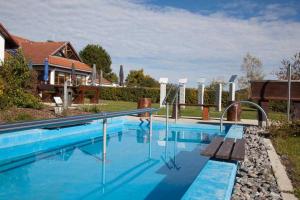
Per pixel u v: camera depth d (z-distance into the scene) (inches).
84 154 309.7
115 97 1391.5
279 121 412.2
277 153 279.1
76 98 887.7
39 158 287.4
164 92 703.1
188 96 1139.9
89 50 2539.4
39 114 476.1
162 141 401.1
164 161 284.5
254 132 394.9
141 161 282.5
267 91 455.5
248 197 160.4
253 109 871.7
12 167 253.0
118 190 198.2
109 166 260.1
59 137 379.6
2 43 780.6
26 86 575.5
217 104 777.6
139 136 438.3
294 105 449.1
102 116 272.4
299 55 1049.5
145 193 193.8
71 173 236.2
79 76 1408.7
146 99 604.7
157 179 224.4
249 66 1454.2
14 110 468.8
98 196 186.2
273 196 163.9
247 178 196.5
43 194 187.5
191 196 137.6
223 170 180.2
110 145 365.4
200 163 278.4
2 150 307.6
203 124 500.1
